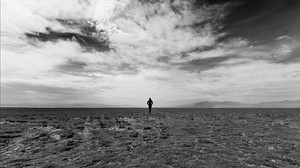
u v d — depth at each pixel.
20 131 30.14
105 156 17.45
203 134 27.02
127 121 45.09
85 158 17.19
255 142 22.06
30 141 23.84
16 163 16.36
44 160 17.09
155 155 17.42
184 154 17.48
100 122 42.72
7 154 19.25
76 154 18.55
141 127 34.28
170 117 55.75
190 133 27.91
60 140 24.23
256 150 18.84
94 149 20.09
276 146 20.34
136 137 25.53
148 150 18.91
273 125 35.44
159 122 41.78
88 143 22.67
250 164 15.20
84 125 37.28
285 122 40.16
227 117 54.34
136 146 20.72
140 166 14.93
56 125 36.75
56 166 15.49
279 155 17.25
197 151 18.41
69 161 16.73
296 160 15.87
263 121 42.34
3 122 41.81
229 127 33.19
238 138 24.20
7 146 22.03
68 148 20.55
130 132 29.31
